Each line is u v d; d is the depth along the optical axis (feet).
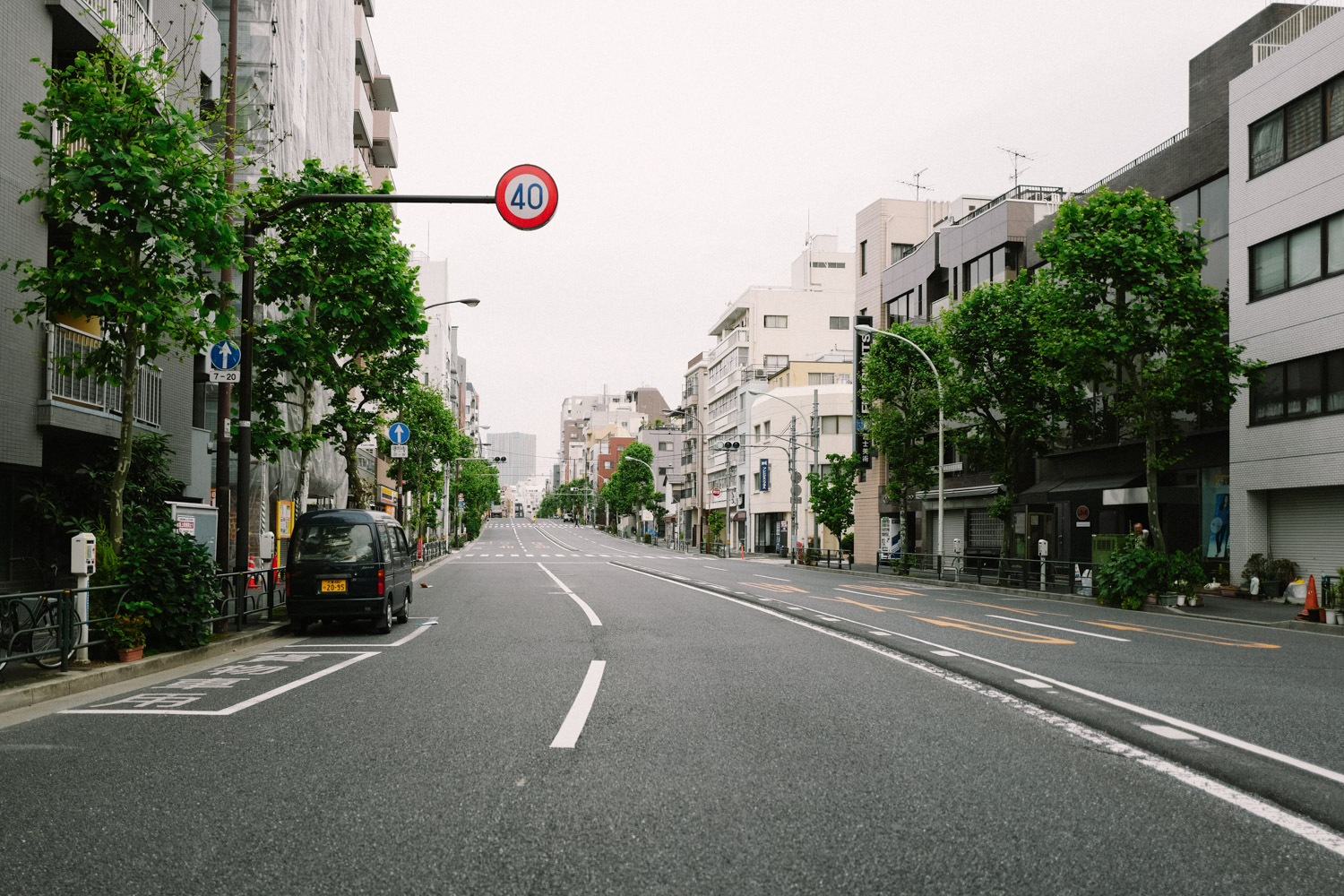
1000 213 116.26
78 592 29.89
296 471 92.38
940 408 101.55
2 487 43.75
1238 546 76.79
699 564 150.30
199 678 30.30
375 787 16.65
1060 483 105.50
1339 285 67.72
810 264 250.57
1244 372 69.87
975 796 16.06
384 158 159.94
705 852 13.24
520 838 13.87
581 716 23.13
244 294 46.03
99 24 45.57
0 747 20.02
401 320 57.62
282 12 83.76
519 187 39.63
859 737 20.70
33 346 42.57
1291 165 72.23
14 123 41.24
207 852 13.29
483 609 58.13
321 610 44.70
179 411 57.88
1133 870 12.55
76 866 12.75
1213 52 94.02
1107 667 32.60
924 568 119.65
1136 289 68.18
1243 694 26.76
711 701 25.35
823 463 197.88
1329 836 13.94
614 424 517.96
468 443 203.31
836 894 11.72
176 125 31.99
